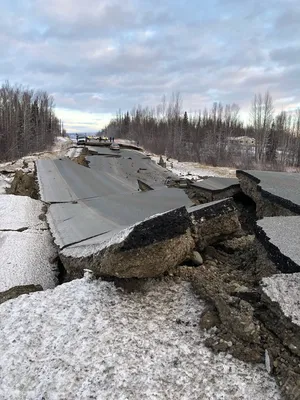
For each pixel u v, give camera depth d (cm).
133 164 1898
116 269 385
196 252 452
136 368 276
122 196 982
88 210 807
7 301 382
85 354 293
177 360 284
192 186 1141
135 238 377
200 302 364
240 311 315
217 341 298
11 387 262
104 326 329
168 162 2577
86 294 386
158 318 344
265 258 403
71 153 2703
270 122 4159
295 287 304
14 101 5059
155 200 926
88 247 491
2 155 3475
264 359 272
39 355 294
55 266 577
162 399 246
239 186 967
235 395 246
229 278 410
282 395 240
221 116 5569
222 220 478
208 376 265
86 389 257
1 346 307
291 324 266
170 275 418
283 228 444
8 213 793
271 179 817
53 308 361
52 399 250
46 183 1131
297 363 251
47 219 758
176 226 405
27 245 628
